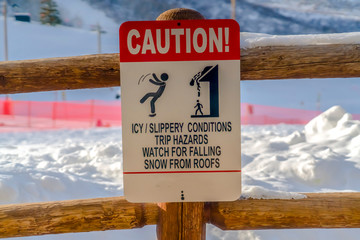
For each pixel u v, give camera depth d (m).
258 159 3.94
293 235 2.23
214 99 1.40
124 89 1.40
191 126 1.41
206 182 1.43
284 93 26.61
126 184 1.43
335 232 2.27
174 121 1.41
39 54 35.38
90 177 3.50
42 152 5.21
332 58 1.49
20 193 2.64
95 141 7.50
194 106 1.40
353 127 4.74
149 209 1.58
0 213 1.57
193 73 1.39
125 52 1.39
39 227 1.58
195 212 1.50
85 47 38.38
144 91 1.40
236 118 1.40
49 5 42.81
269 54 1.50
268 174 3.53
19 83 1.59
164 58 1.39
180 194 1.44
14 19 42.19
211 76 1.39
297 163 3.58
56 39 39.97
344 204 1.54
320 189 3.19
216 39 1.38
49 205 1.60
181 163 1.42
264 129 9.59
